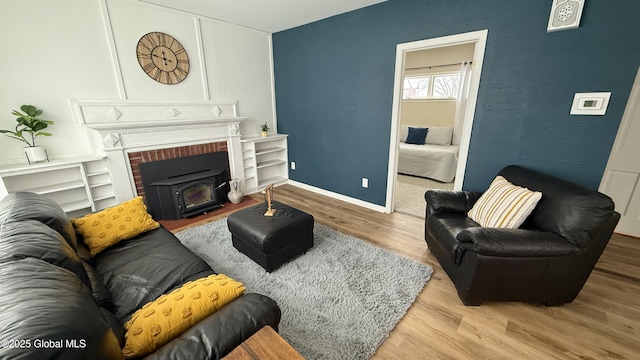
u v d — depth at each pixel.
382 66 2.91
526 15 2.02
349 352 1.39
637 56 1.72
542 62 2.03
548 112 2.08
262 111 4.18
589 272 1.56
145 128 2.80
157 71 2.93
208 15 3.17
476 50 2.30
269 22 3.45
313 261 2.20
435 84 5.46
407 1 2.57
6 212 1.22
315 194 4.01
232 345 0.81
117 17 2.60
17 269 0.75
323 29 3.33
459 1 2.29
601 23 1.78
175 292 1.02
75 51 2.42
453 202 2.20
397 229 2.82
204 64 3.31
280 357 0.73
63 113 2.43
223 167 3.59
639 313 1.62
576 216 1.50
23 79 2.21
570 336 1.47
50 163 2.23
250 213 2.29
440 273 2.05
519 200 1.77
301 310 1.67
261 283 1.93
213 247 2.43
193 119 3.15
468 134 2.47
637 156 2.26
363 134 3.29
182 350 0.77
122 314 1.19
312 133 3.92
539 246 1.47
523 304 1.71
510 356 1.36
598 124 1.92
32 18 2.18
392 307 1.69
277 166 4.68
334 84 3.43
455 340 1.46
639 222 2.40
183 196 3.07
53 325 0.54
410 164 4.86
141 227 1.90
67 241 1.31
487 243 1.49
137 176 2.86
